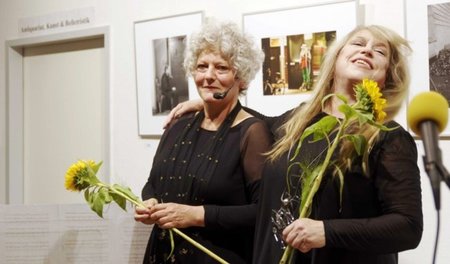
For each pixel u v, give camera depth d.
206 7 2.20
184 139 1.56
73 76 2.72
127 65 2.42
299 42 1.97
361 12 1.87
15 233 1.70
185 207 1.42
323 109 1.34
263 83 2.04
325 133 1.13
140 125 2.37
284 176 1.29
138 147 2.39
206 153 1.49
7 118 2.81
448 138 1.72
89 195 1.48
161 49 2.31
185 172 1.50
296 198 1.24
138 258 1.65
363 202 1.17
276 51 2.02
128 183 2.42
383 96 1.27
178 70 2.26
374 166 1.16
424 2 1.74
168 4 2.30
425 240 1.76
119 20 2.44
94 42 2.64
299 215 1.19
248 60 1.51
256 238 1.35
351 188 1.17
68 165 2.75
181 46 2.26
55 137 2.78
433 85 1.73
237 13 2.13
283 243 1.25
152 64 2.33
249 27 2.07
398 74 1.28
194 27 2.22
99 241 1.67
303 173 1.19
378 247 1.10
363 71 1.24
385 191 1.13
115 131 2.46
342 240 1.10
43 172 2.82
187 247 1.46
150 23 2.33
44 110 2.81
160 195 1.54
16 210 1.70
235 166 1.46
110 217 1.67
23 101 2.87
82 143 2.70
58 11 2.63
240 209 1.43
